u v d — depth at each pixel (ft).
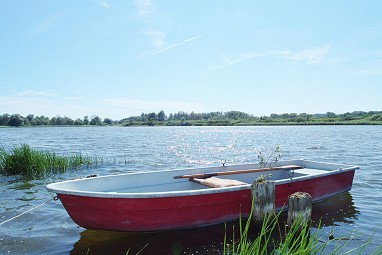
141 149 93.15
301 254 12.62
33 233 22.91
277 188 24.95
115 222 20.67
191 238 21.25
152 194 20.15
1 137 161.38
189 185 28.19
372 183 38.91
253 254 13.32
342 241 20.97
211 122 444.14
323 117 373.40
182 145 109.19
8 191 35.83
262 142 118.83
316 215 26.35
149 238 21.34
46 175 45.55
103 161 62.59
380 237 21.77
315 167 34.24
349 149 83.97
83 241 21.31
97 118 510.99
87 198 19.86
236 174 30.83
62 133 220.43
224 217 23.32
